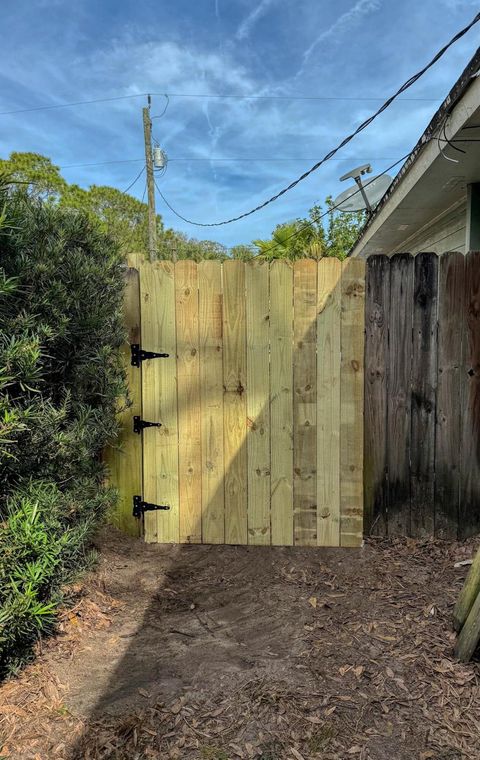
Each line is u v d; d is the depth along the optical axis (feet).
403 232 21.97
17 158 67.15
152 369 9.98
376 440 10.01
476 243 14.40
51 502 6.59
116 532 10.28
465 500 9.93
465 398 9.78
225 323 9.78
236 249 80.59
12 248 6.09
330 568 9.11
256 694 5.91
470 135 10.86
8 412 5.61
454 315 9.68
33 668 6.38
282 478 9.91
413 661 6.42
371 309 9.81
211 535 10.13
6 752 5.07
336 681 6.11
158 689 6.04
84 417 7.72
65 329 6.96
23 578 5.69
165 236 88.63
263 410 9.84
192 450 10.03
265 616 7.68
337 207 26.04
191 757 5.04
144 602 8.18
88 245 8.06
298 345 9.68
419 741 5.21
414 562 9.18
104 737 5.28
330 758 5.01
